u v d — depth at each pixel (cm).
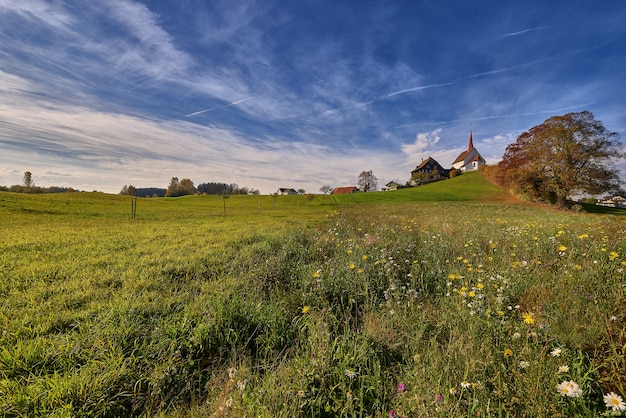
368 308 411
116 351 309
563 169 3344
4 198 3034
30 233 1188
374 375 258
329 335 310
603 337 252
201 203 5488
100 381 259
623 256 477
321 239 901
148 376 279
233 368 259
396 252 662
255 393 230
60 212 2447
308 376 248
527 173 3603
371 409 228
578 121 3244
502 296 363
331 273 515
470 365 240
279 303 430
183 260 704
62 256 766
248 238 1045
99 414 237
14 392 247
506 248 671
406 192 6844
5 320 375
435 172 10438
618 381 203
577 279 388
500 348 262
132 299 449
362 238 912
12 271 609
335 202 5794
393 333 330
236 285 507
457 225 1266
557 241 657
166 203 4872
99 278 567
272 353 325
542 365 209
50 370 285
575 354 242
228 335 341
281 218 2159
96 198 4591
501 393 207
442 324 338
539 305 331
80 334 342
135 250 841
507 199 4956
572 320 286
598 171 3178
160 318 380
